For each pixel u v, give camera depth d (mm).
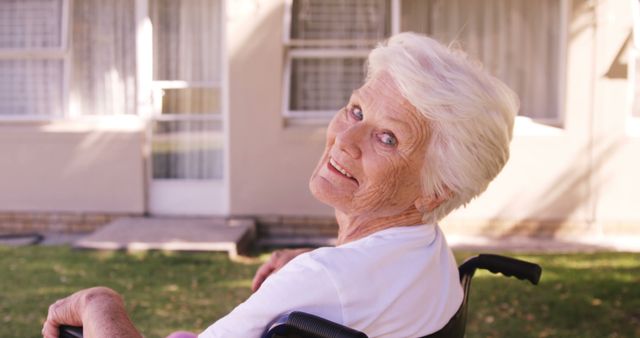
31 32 7605
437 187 1400
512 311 4980
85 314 1487
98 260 6305
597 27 7109
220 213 7668
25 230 7605
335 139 1469
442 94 1322
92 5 7594
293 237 7355
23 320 4758
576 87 7184
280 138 7273
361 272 1333
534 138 7223
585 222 7301
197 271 6027
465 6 7387
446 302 1479
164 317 4852
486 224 7320
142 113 7559
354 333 1193
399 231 1414
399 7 7254
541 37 7379
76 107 7688
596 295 5344
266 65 7227
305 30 7379
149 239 6668
